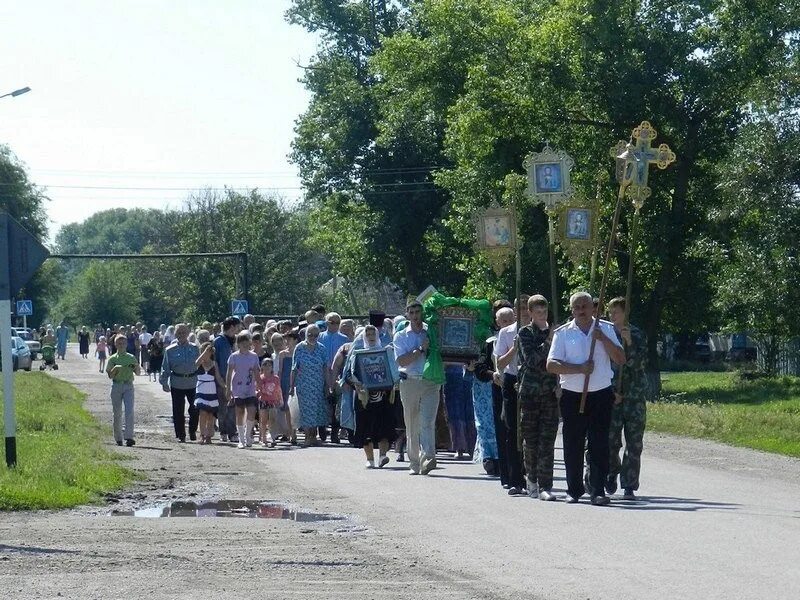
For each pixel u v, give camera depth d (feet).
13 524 54.90
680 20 183.01
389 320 98.73
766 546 46.73
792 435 97.50
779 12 176.55
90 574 41.52
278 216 432.66
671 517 55.01
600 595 37.99
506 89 193.77
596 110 188.75
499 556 45.57
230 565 43.65
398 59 231.91
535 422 63.57
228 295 419.33
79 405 153.07
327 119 291.58
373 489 69.26
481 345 76.33
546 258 197.88
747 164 165.68
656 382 189.88
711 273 192.03
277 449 100.17
